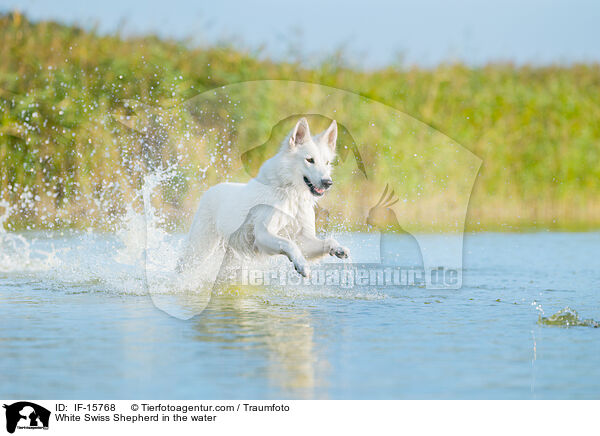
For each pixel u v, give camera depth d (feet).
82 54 52.49
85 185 45.98
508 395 14.06
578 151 62.28
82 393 13.92
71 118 48.06
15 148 47.60
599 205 61.82
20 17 55.31
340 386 14.49
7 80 50.06
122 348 17.12
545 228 50.49
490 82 65.82
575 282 27.94
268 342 17.80
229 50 57.88
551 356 16.72
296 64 58.08
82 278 27.61
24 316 20.74
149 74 51.37
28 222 45.16
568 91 66.03
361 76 60.29
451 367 15.79
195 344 17.53
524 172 60.80
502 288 26.43
